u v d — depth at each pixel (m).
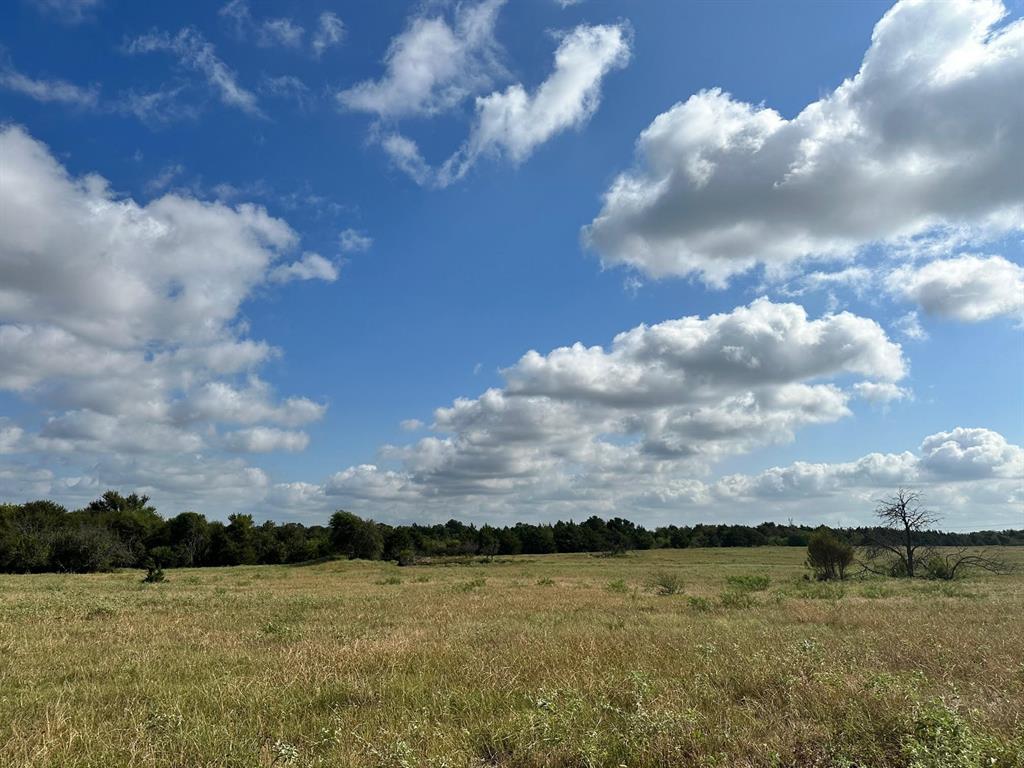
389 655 11.34
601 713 7.28
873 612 18.80
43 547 65.88
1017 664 9.58
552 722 6.51
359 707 8.06
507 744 6.54
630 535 130.62
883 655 10.69
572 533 127.81
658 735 6.30
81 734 6.70
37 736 6.53
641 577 48.12
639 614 19.77
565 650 11.36
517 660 10.62
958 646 11.32
